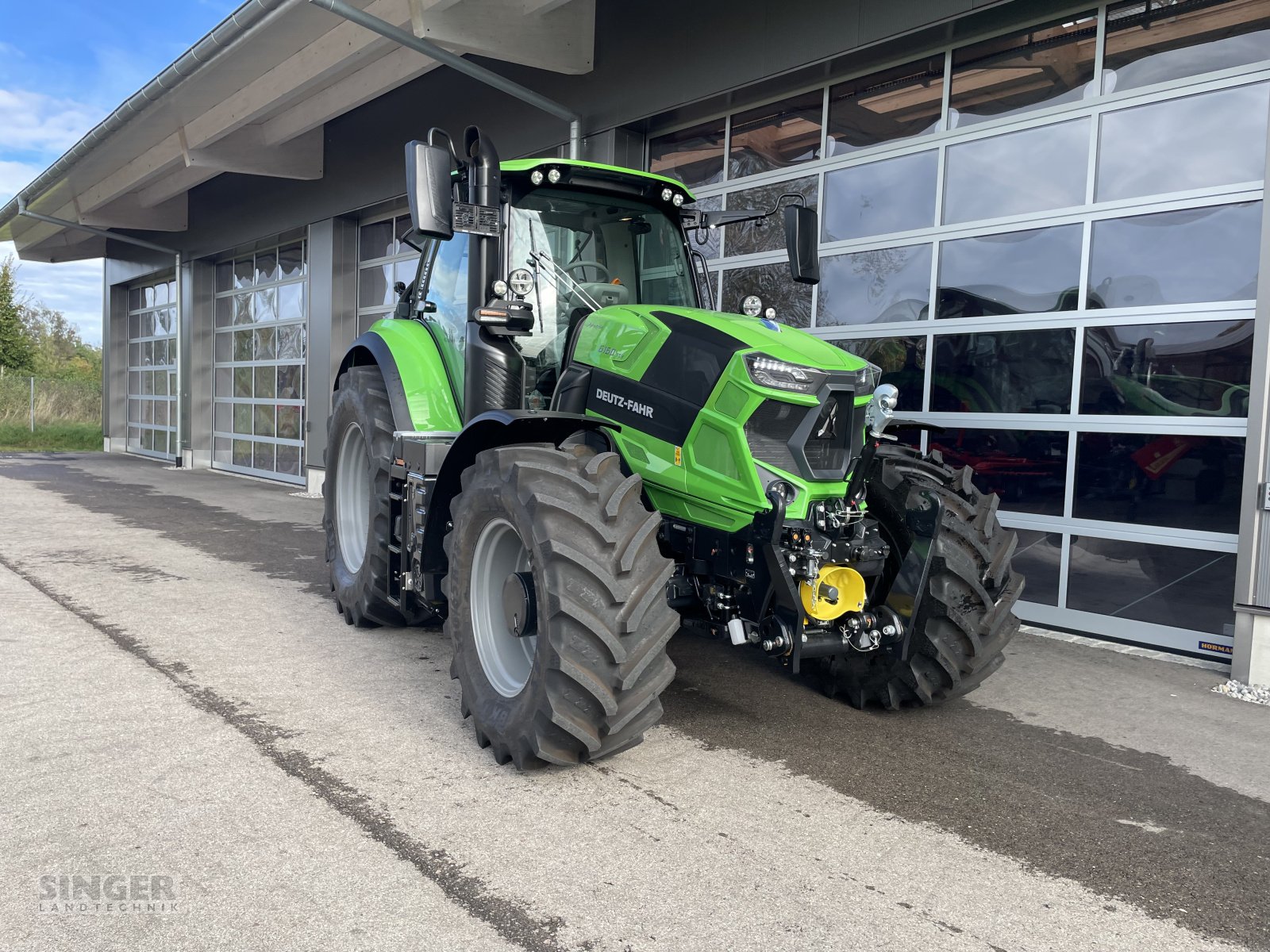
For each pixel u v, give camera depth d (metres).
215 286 14.38
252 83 9.04
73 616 4.67
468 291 3.70
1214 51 4.49
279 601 5.18
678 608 3.21
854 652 3.43
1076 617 4.98
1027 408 5.16
